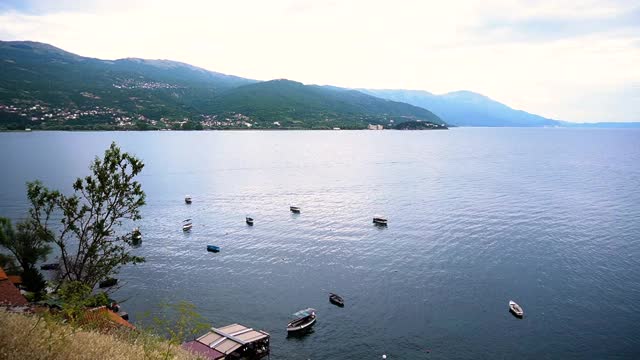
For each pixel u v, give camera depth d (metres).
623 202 125.31
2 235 54.78
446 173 193.00
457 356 50.16
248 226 104.50
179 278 72.50
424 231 98.06
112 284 68.50
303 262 80.06
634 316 58.34
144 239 93.06
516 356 49.84
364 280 71.38
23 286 52.72
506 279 70.31
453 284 68.81
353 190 151.38
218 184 163.00
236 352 49.72
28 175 160.75
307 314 58.41
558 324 56.50
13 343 12.92
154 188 152.00
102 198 41.25
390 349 51.78
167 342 20.36
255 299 64.94
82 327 18.08
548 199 130.12
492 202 126.69
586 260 78.25
